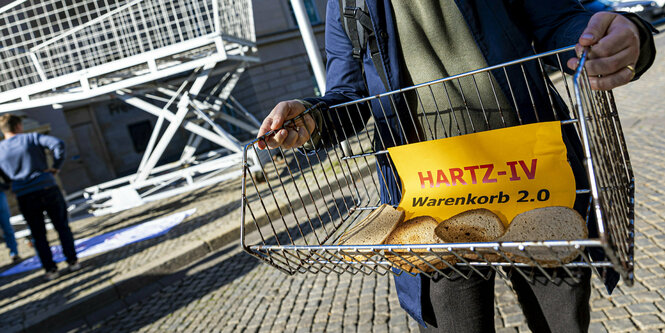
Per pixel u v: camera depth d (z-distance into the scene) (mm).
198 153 20406
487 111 1092
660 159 4184
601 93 908
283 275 3826
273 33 14898
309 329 2865
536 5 1003
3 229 6176
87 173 19078
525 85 1046
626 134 5250
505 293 2703
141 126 20719
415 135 1182
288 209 5383
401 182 1137
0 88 8320
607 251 558
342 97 1229
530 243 620
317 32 15875
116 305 4184
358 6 1158
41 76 6684
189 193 8906
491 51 1046
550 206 790
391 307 2846
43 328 3932
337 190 5332
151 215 7668
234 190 7906
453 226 845
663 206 3242
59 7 11898
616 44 732
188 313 3600
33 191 4945
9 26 6500
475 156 921
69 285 4766
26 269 5824
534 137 854
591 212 981
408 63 1144
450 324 1091
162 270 4652
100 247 6164
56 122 17406
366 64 1208
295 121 1067
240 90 15891
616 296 2389
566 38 953
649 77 8102
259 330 3027
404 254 766
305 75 15609
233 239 5156
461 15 1073
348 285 3314
